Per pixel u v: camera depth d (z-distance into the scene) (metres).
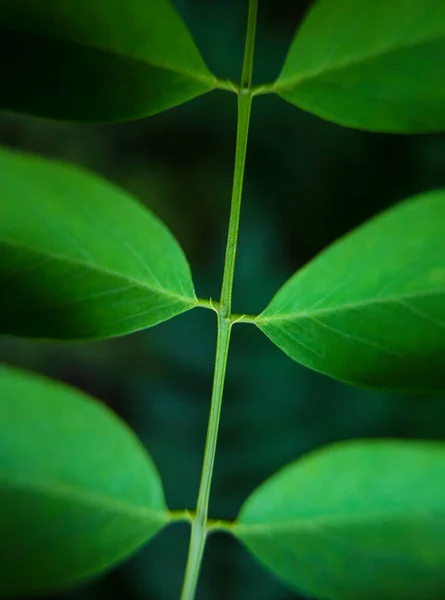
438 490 0.15
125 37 0.15
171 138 0.51
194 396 0.42
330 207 0.48
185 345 0.43
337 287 0.16
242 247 0.46
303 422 0.40
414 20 0.15
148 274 0.15
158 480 0.16
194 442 0.41
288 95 0.16
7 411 0.15
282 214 0.48
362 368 0.15
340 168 0.48
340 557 0.15
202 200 0.51
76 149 0.52
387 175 0.48
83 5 0.15
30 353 0.50
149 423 0.43
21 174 0.15
